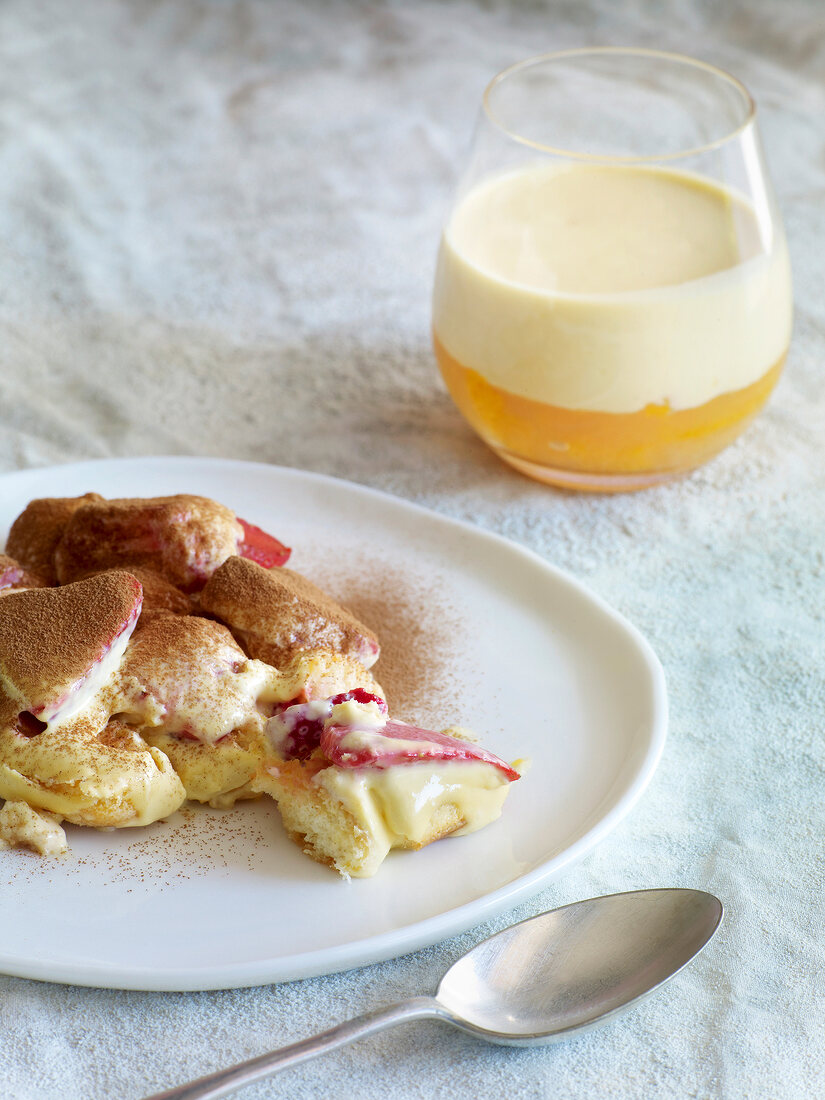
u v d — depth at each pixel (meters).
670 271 0.54
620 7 1.02
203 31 1.02
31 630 0.47
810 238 0.73
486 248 0.55
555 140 0.62
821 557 0.57
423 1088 0.43
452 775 0.46
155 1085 0.43
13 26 1.01
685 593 0.55
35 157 0.81
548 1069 0.43
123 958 0.44
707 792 0.49
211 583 0.49
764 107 0.86
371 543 0.55
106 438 0.62
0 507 0.55
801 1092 0.43
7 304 0.69
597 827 0.46
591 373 0.54
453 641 0.52
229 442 0.61
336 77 0.94
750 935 0.45
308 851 0.46
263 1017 0.44
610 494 0.59
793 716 0.51
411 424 0.62
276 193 0.78
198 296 0.70
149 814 0.46
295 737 0.46
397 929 0.44
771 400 0.64
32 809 0.46
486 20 1.04
